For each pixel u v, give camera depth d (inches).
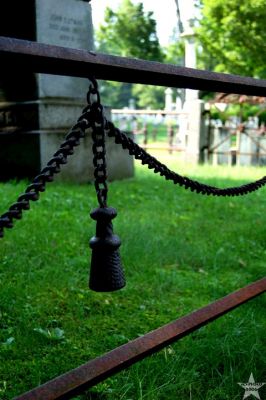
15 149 272.1
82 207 207.5
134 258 144.7
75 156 274.2
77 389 53.3
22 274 125.7
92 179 286.2
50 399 50.8
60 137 271.0
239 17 546.0
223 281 136.3
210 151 474.0
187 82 60.9
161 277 133.3
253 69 614.5
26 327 98.3
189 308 115.4
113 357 58.1
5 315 103.9
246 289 81.1
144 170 380.8
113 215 54.2
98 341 96.5
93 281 55.4
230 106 619.5
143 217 203.5
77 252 148.7
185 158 472.7
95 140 51.8
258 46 564.7
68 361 88.1
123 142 56.0
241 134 480.1
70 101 277.4
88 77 50.9
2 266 129.3
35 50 42.7
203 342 93.9
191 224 198.1
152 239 163.6
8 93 275.0
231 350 91.6
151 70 52.8
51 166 48.3
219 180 323.3
